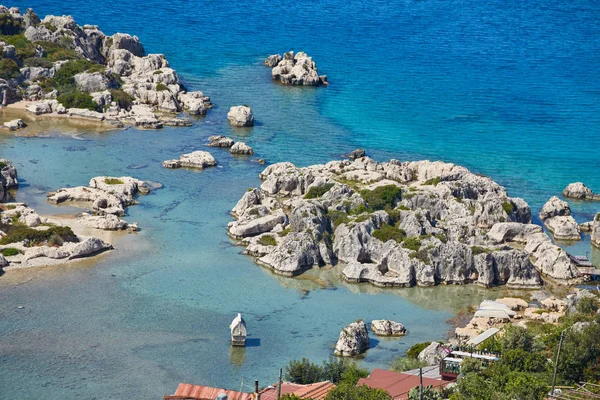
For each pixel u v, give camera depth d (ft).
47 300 642.22
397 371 535.60
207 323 625.82
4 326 604.49
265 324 629.92
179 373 562.25
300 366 539.29
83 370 560.20
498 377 460.14
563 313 643.45
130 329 611.88
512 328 530.68
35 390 536.01
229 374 563.89
